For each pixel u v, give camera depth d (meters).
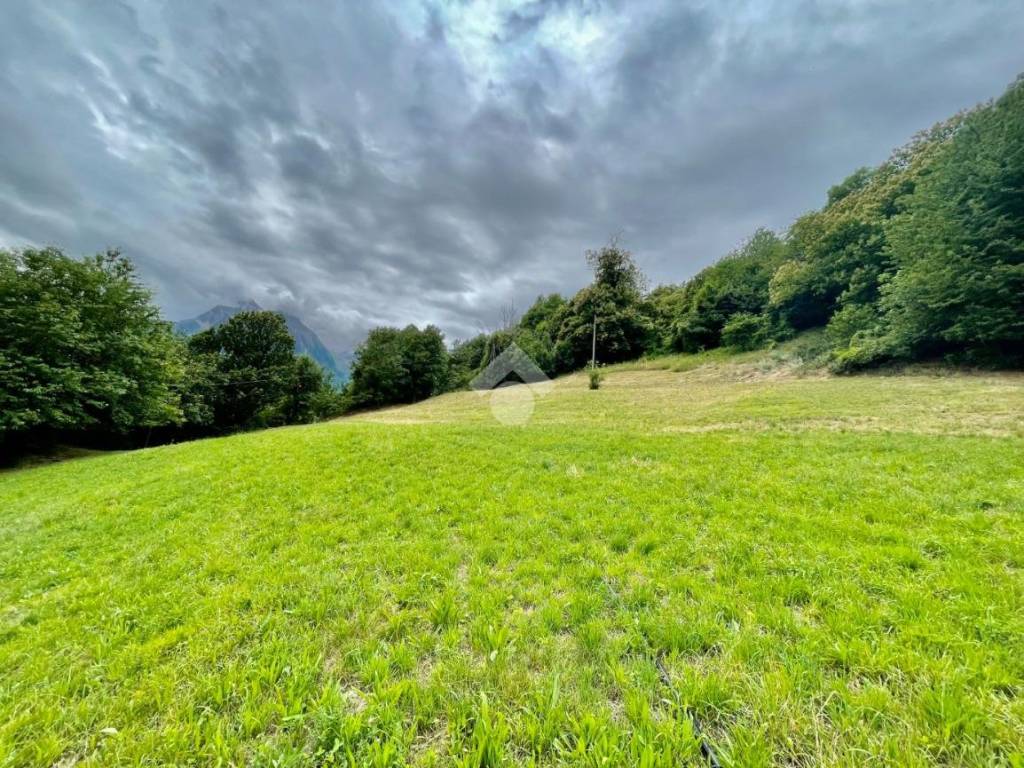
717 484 5.33
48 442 16.72
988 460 5.39
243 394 31.36
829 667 2.06
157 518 5.22
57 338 14.21
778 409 11.48
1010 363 13.50
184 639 2.58
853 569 2.98
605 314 40.47
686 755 1.59
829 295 25.11
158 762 1.71
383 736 1.79
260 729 1.86
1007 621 2.24
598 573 3.23
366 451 8.59
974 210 13.66
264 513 5.16
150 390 18.55
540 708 1.88
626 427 10.96
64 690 2.16
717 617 2.54
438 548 3.89
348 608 2.89
